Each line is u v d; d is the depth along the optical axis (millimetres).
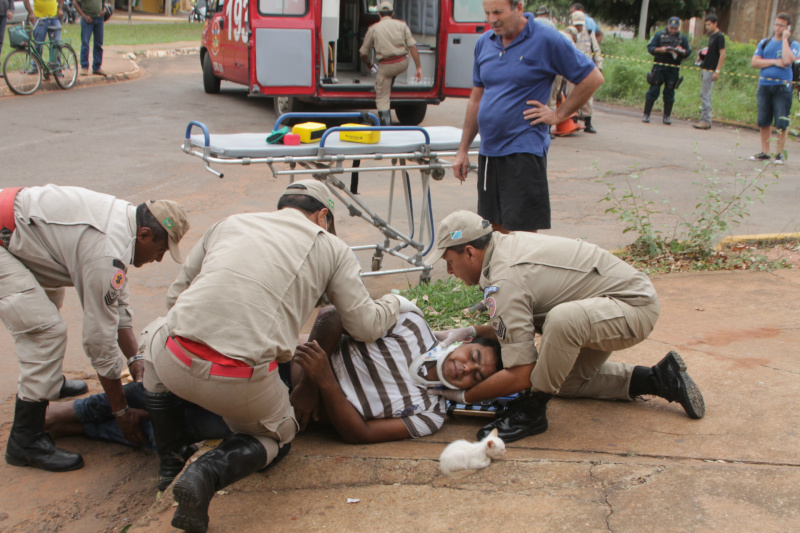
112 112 11336
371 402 3205
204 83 13734
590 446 3053
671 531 2422
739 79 17375
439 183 8484
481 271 3164
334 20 10039
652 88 13367
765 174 9258
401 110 11750
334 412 3045
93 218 2947
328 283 2883
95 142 9273
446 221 3146
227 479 2561
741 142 11797
